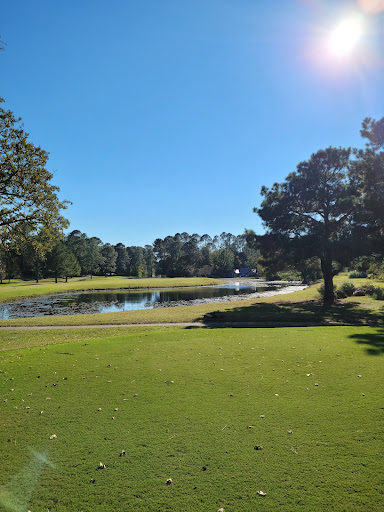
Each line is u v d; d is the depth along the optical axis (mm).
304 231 28422
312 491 3975
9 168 13406
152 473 4402
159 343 12586
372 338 12578
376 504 3717
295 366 8938
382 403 6316
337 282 53094
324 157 27922
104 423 5828
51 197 14570
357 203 24922
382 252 23516
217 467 4496
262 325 18422
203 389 7348
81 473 4430
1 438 5375
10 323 20625
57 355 11008
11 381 8281
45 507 3805
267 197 31250
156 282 77125
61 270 74625
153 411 6258
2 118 13375
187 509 3738
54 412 6336
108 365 9578
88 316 23594
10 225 14516
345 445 4914
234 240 170375
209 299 42594
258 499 3867
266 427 5531
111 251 125875
